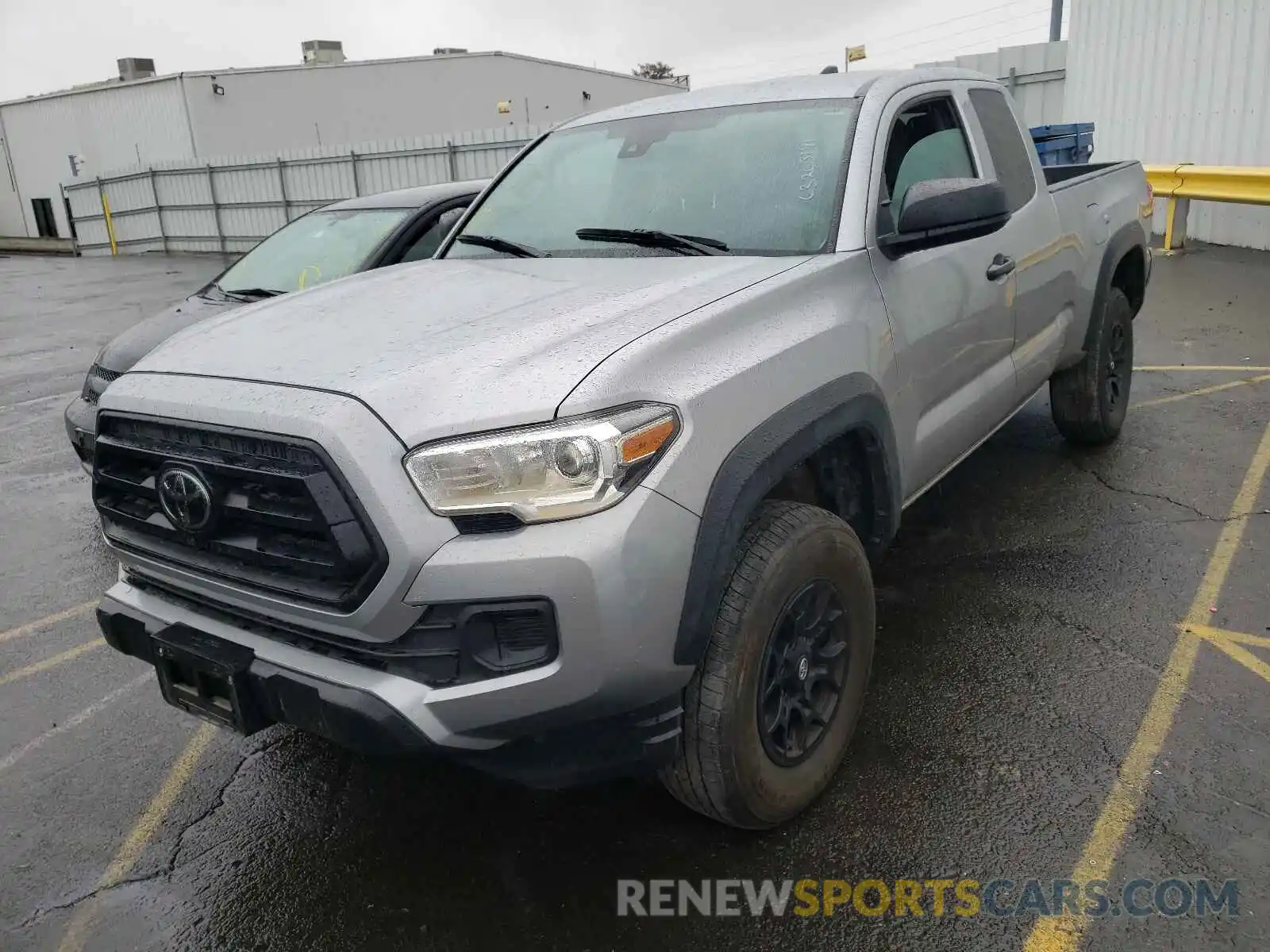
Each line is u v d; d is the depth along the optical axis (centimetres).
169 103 3153
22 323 1370
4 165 3809
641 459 206
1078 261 445
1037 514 451
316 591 209
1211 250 1088
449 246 358
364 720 205
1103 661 329
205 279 1864
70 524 545
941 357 322
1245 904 225
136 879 259
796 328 253
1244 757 276
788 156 314
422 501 199
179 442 227
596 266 295
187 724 337
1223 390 612
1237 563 390
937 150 352
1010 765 280
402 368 216
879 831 258
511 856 259
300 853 266
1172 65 1131
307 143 3212
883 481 288
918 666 334
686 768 235
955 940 222
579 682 203
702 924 231
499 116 3438
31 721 343
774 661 245
